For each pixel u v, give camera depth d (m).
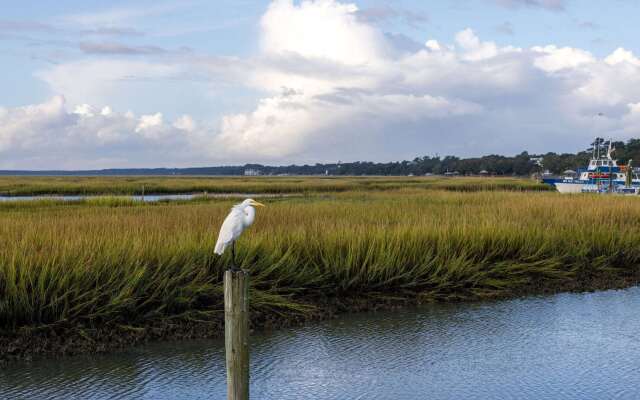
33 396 8.71
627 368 10.21
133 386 9.13
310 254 14.66
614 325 12.72
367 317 13.10
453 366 10.24
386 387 9.34
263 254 13.79
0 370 9.60
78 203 36.03
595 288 16.20
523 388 9.34
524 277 16.48
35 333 10.63
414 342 11.45
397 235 15.77
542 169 177.25
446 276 14.77
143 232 15.07
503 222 18.73
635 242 19.34
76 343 10.58
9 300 10.59
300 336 11.75
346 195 49.03
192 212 21.22
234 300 6.35
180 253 12.89
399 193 52.88
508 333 12.09
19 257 11.45
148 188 75.94
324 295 13.87
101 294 11.12
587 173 68.00
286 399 8.89
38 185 80.31
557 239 18.36
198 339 11.25
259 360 10.45
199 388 9.12
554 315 13.47
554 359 10.61
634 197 31.53
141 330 11.13
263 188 78.12
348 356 10.67
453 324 12.66
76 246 12.22
